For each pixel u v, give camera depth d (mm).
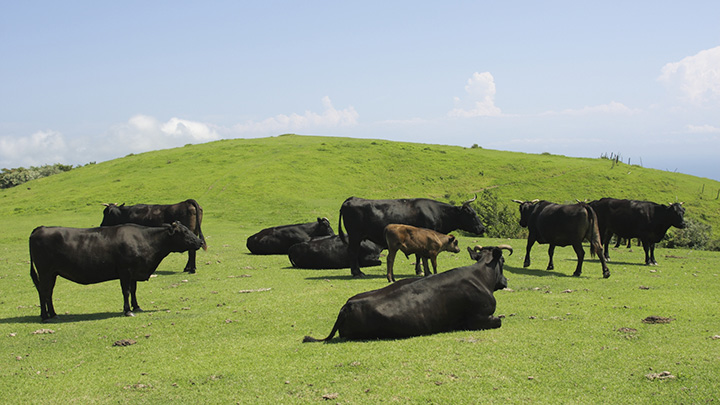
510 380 6953
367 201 16797
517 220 38406
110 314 12344
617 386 6707
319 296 12820
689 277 15211
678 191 75125
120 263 12062
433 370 7336
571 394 6512
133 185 62312
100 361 8688
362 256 18047
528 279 14898
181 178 65188
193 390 7176
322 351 8469
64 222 44188
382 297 8984
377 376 7211
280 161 73188
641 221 18344
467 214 17141
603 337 8836
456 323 9539
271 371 7691
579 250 15680
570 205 15922
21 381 7793
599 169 81875
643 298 11992
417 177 72625
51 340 10062
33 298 14539
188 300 13477
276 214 48500
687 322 9773
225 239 30281
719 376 6840
